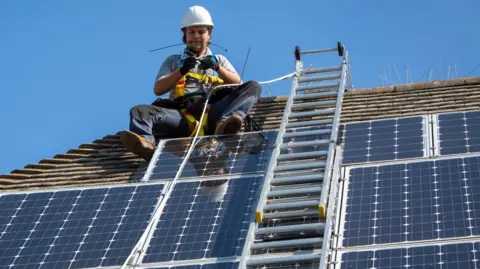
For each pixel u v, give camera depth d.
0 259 14.94
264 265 13.88
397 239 13.79
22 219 15.78
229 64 18.84
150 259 14.45
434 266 13.16
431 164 15.28
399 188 14.84
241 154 16.69
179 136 18.00
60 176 17.58
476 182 14.60
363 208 14.57
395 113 18.03
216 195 15.59
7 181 17.47
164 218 15.25
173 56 18.81
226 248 14.38
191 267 14.15
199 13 18.80
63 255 14.84
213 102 18.30
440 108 17.92
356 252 13.70
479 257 13.12
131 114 17.78
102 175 17.36
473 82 18.94
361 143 16.30
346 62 18.62
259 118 18.91
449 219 13.95
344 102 18.88
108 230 15.20
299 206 14.53
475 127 16.14
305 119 17.94
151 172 16.61
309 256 13.62
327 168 15.01
